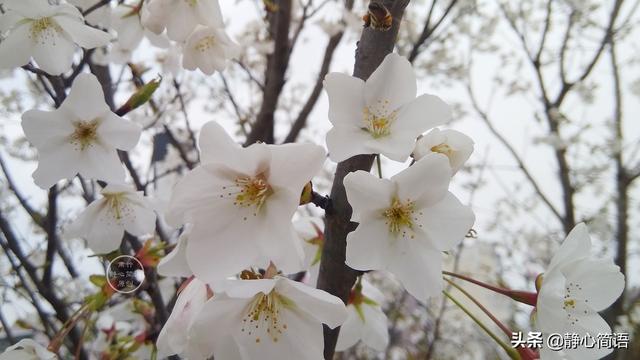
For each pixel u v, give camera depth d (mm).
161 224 209
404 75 103
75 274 253
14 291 263
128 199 165
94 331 232
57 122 141
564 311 102
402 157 95
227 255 97
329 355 111
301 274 181
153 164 258
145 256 153
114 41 221
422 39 258
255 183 97
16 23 153
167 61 254
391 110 105
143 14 190
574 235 109
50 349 136
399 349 535
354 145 98
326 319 88
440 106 103
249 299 94
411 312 523
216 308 90
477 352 537
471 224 99
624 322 364
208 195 97
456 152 110
